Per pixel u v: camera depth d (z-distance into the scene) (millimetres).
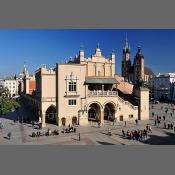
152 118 84312
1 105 53312
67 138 54844
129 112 78875
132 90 88125
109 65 83875
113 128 66312
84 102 71375
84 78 71375
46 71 68625
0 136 56281
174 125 71250
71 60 89875
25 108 112000
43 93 68375
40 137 55719
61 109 69188
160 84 180250
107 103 76812
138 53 191375
